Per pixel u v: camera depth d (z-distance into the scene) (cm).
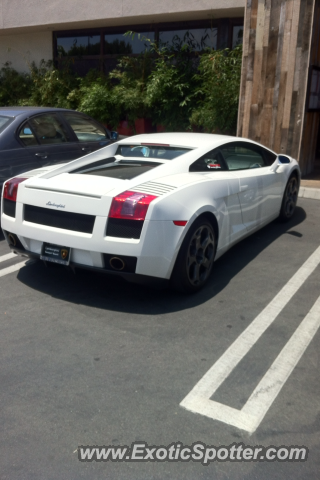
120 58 1217
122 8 1067
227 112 941
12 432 234
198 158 427
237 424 239
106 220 341
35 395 262
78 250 356
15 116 579
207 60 952
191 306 372
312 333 330
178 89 1042
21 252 395
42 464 215
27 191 382
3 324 343
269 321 347
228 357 299
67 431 235
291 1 771
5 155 543
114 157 452
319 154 1181
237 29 1070
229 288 407
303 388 268
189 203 366
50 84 1216
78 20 1136
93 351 307
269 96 824
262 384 272
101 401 257
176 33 1141
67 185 367
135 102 1071
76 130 655
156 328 337
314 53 808
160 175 386
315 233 566
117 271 346
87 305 373
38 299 384
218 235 413
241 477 209
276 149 836
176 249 354
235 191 435
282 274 439
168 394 263
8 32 1353
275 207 555
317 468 213
